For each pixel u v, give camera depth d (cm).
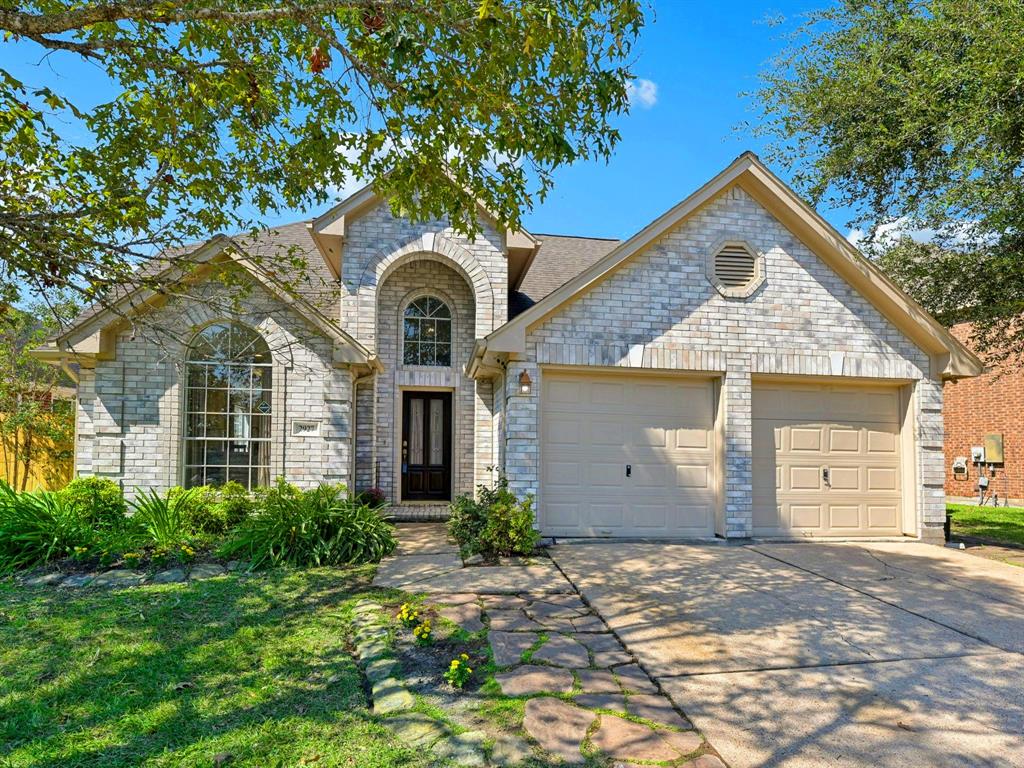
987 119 757
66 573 638
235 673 408
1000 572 719
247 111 542
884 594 618
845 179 1062
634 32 441
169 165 544
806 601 589
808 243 913
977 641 492
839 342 911
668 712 362
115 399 907
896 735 342
